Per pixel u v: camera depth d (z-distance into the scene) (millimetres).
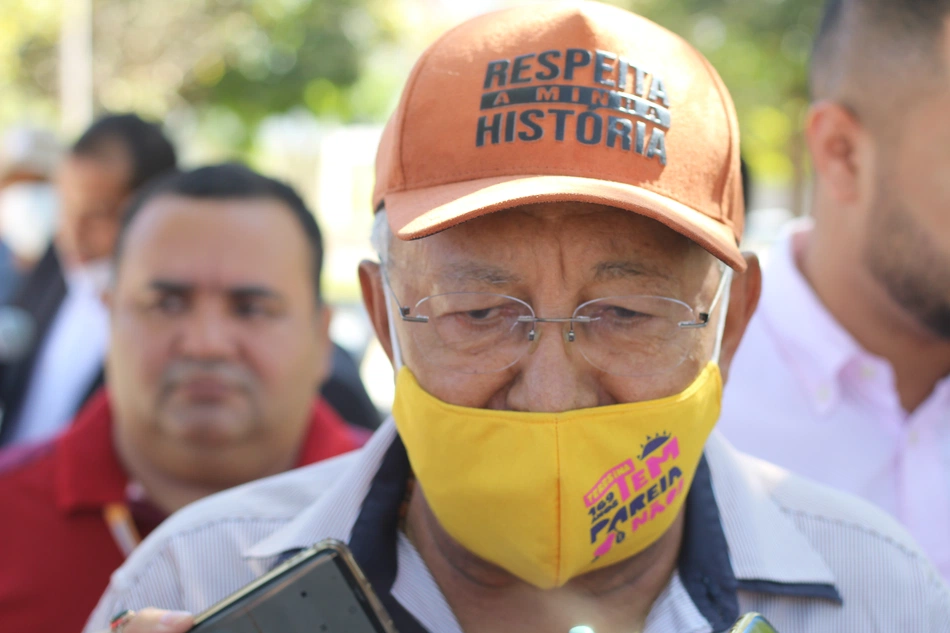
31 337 3492
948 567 2236
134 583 1762
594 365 1443
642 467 1466
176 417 2252
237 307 2299
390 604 1573
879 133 2166
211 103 14211
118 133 3588
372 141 17219
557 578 1472
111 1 13242
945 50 2059
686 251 1465
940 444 2303
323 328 2584
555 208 1397
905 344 2311
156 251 2260
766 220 14039
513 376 1460
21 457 2355
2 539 2230
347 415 3234
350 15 13375
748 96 12570
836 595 1598
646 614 1599
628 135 1396
